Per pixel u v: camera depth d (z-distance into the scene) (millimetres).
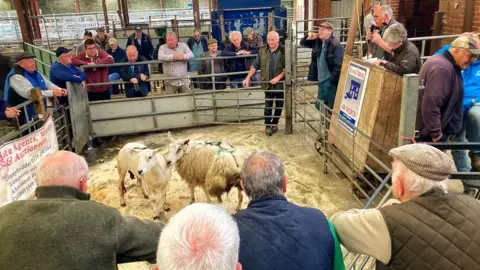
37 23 15594
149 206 4520
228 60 7227
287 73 6320
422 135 3660
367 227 1687
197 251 1051
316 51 5973
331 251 1723
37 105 4508
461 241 1548
